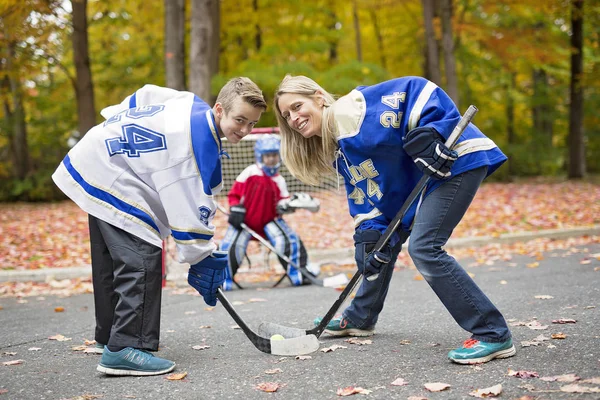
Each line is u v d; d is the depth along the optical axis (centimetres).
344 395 241
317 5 1662
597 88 1933
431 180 285
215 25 1366
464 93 1989
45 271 644
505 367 264
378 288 335
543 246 729
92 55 1770
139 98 317
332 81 1316
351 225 911
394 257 332
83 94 1447
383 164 290
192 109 297
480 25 1469
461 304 278
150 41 1683
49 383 278
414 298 462
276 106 314
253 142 743
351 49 2053
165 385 268
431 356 293
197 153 288
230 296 527
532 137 2130
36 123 1630
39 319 448
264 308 457
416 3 1809
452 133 267
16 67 1425
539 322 347
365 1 1786
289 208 574
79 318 446
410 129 276
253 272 661
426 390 242
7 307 507
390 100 282
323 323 321
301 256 578
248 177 579
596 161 2269
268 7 1546
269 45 1493
